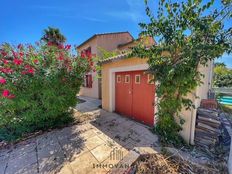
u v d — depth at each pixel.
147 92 4.40
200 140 3.23
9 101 3.37
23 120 3.80
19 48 3.82
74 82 4.47
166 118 3.41
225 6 2.44
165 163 2.27
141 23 3.10
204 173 2.13
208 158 2.73
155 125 4.00
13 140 3.48
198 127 3.27
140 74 4.64
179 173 2.06
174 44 2.88
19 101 3.47
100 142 3.31
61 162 2.56
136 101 4.91
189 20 2.60
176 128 3.41
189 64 2.76
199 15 2.58
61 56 3.96
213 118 3.12
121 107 5.75
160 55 3.20
